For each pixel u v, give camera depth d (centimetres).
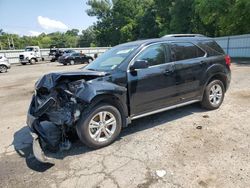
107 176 319
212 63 541
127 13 6475
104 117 398
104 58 492
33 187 309
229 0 2480
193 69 507
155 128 469
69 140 416
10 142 459
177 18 3894
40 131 389
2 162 380
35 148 371
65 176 327
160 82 458
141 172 323
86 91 368
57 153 391
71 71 409
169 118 518
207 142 396
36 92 420
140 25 5978
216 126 462
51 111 390
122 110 418
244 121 481
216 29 3359
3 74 1908
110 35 6838
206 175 308
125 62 429
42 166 358
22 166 364
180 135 429
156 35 5422
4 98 892
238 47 2294
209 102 547
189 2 3659
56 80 375
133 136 438
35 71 2038
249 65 1482
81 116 376
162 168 329
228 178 299
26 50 3659
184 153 365
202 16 2728
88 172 332
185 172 317
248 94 697
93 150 395
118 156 370
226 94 707
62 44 10988
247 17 2370
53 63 3247
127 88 420
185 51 508
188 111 557
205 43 550
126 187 294
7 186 314
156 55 464
